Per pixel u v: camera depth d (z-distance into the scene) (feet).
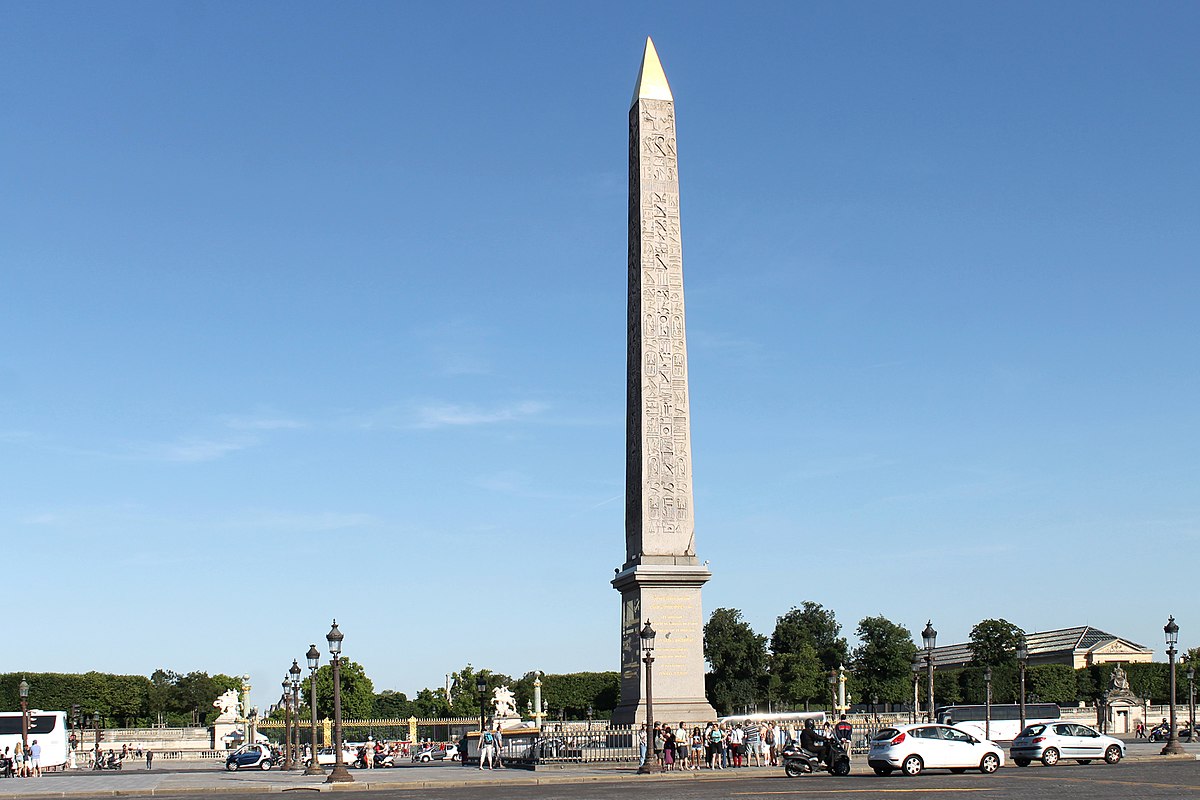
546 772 175.11
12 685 407.85
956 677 447.83
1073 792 116.26
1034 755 176.24
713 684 429.79
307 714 476.54
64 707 410.72
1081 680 436.76
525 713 459.32
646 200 194.90
